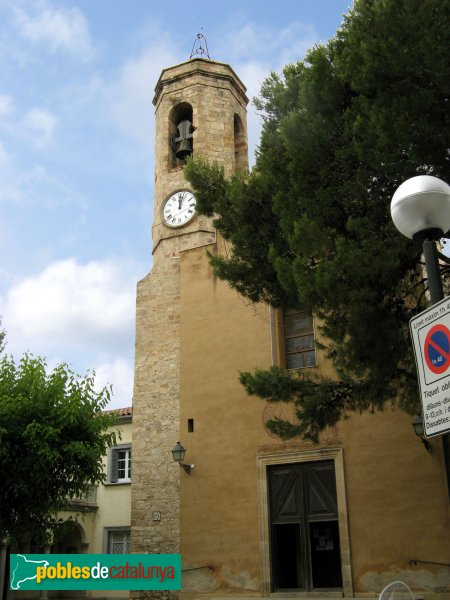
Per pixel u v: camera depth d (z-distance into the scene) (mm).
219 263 11211
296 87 10766
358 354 9273
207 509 15508
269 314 16531
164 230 20703
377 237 8867
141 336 19516
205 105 22062
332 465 14711
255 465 15344
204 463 15953
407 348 9203
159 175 21891
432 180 4883
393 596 8828
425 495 13453
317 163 9625
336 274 8648
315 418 9930
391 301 9445
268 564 14438
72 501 27391
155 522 17016
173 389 18297
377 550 13539
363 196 9297
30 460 12844
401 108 8391
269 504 15008
